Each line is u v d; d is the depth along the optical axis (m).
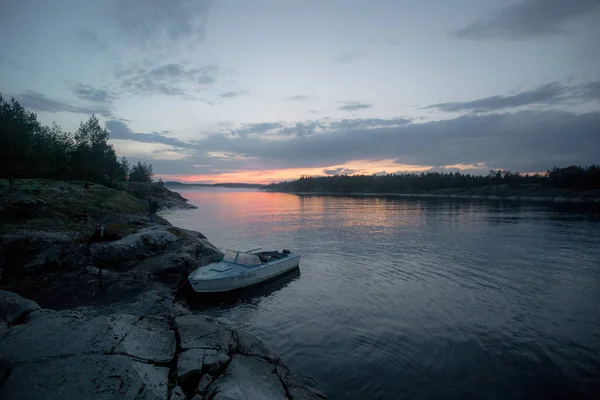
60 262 17.28
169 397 5.66
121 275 16.56
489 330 11.38
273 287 17.05
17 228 22.45
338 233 35.44
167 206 81.31
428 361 9.45
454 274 18.56
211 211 71.56
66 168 54.09
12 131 34.56
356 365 9.30
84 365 5.96
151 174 129.88
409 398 7.85
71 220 28.42
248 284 16.86
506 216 52.84
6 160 34.28
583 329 11.41
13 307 8.69
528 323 11.93
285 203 104.69
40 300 13.93
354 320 12.45
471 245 27.41
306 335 11.30
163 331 8.31
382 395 7.95
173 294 15.59
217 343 8.14
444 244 28.03
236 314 13.45
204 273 16.27
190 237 22.98
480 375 8.75
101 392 5.35
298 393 7.02
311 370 9.04
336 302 14.49
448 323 12.00
